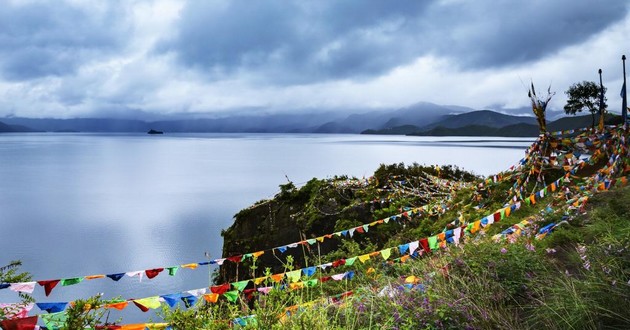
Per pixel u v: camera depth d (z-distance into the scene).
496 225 10.90
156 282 26.83
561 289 5.16
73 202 68.56
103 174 117.50
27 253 36.41
